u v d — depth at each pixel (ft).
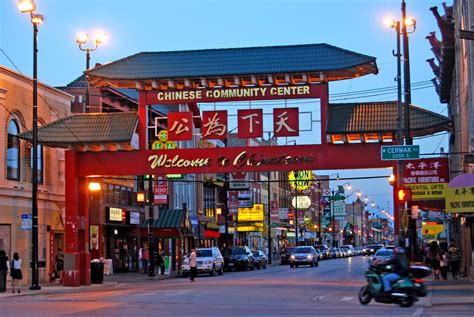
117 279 159.74
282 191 420.36
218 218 274.77
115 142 125.59
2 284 111.55
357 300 88.17
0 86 128.77
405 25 130.11
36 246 119.24
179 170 126.72
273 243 390.01
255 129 122.83
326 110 123.54
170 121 126.41
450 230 244.83
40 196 141.59
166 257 184.75
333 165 122.72
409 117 121.60
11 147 133.08
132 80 125.70
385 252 176.96
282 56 125.29
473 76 123.13
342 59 121.90
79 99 184.65
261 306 78.64
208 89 126.21
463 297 89.92
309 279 143.64
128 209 198.49
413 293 76.79
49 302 86.28
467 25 126.11
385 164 122.21
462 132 154.92
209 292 103.30
